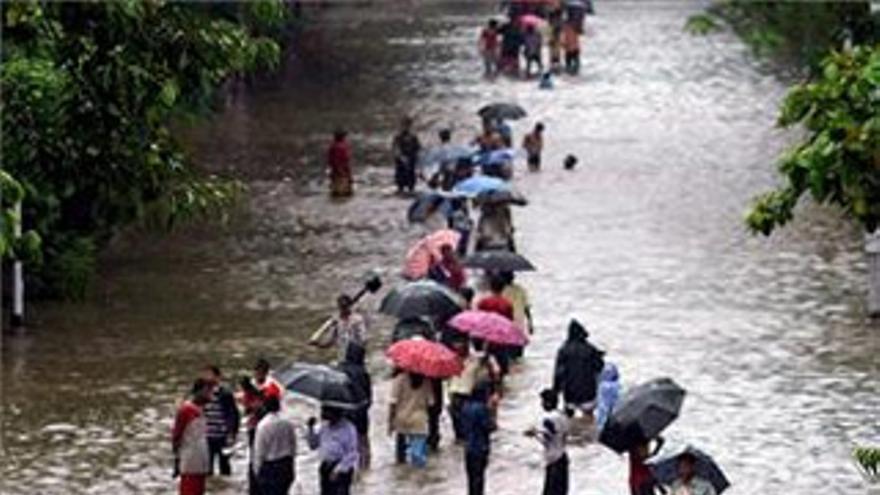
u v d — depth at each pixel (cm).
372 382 6350
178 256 7969
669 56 13275
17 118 6353
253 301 7325
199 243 8188
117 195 6462
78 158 6400
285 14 7969
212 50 6206
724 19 10100
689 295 7400
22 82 6328
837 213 8588
